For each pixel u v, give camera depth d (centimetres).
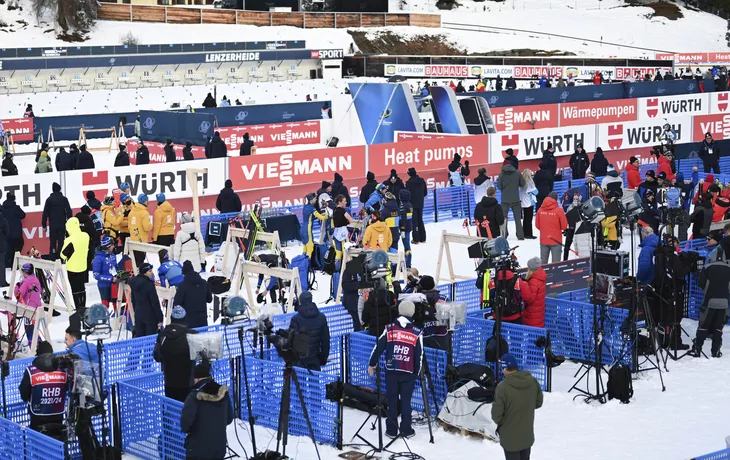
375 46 7288
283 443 1137
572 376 1477
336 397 1177
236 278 2022
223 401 1040
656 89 4884
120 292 1697
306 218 2155
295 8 7500
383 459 1154
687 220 2270
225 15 7169
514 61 6938
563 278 1730
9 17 6656
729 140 3412
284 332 1131
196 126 3334
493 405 1043
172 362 1195
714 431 1234
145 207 2106
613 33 7781
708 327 1566
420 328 1232
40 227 2292
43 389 1104
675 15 8162
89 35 6706
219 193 2511
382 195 2214
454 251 2373
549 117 4031
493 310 1471
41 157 2972
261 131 4100
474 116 3491
